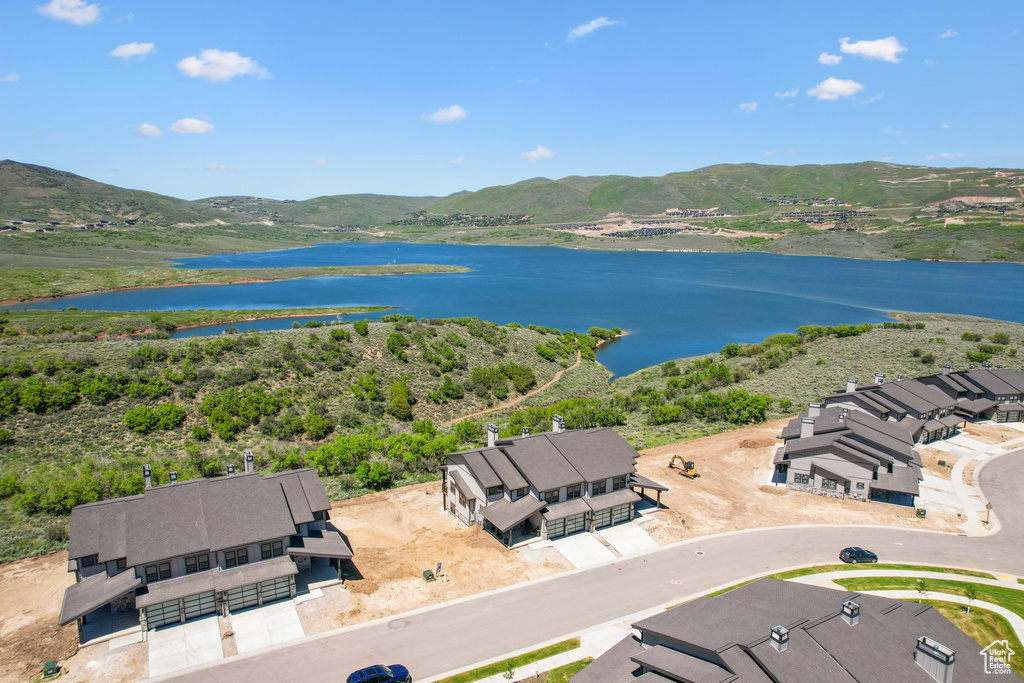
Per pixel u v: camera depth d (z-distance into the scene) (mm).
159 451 65188
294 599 38844
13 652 33688
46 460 60688
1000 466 62438
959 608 38094
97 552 36094
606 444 52312
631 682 28422
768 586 33250
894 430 61312
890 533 48938
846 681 25047
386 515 51375
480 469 47969
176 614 36094
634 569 43188
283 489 42344
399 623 36969
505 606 38812
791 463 57750
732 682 24984
